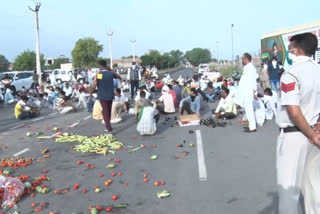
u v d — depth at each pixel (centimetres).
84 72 4097
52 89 1825
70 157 754
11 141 959
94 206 484
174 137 921
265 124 1045
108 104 968
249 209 454
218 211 452
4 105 2119
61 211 472
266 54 1952
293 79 322
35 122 1315
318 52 1449
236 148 770
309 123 328
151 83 2352
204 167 641
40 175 630
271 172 594
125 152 782
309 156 341
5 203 488
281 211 342
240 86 941
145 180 577
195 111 1212
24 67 7650
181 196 508
